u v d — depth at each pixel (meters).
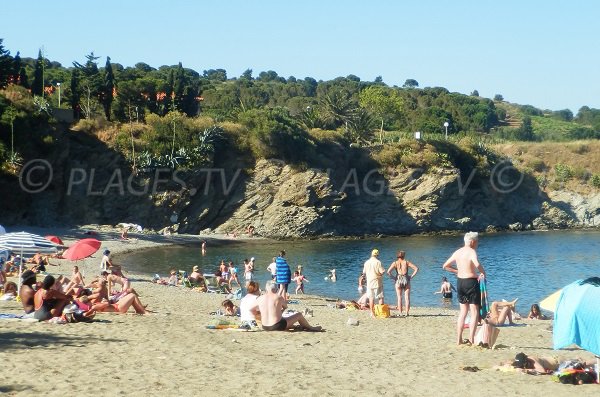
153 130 77.88
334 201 84.75
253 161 82.44
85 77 83.56
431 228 92.81
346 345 13.89
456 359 12.34
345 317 20.36
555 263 57.16
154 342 13.09
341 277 45.72
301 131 86.12
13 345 11.93
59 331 13.86
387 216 90.50
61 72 114.12
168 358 11.34
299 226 81.38
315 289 39.34
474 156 100.62
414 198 91.44
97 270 38.78
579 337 10.52
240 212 81.06
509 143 129.25
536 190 107.12
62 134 70.75
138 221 74.81
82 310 15.91
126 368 10.27
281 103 168.12
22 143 66.00
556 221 105.44
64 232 64.44
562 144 124.25
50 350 11.59
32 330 13.80
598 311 10.46
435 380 10.25
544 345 15.59
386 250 66.75
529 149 122.75
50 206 68.81
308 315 20.78
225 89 166.50
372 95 129.62
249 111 86.38
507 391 9.59
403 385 9.84
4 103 65.38
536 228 104.12
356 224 89.38
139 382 9.29
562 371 10.41
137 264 49.22
